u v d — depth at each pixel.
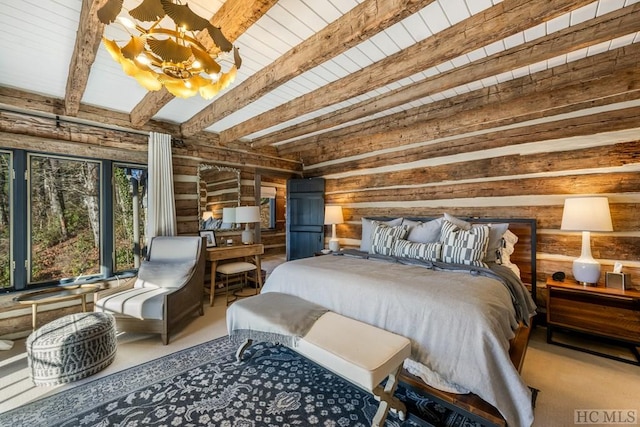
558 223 3.10
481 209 3.63
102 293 2.98
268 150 5.33
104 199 3.50
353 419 1.75
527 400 1.51
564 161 3.06
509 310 1.98
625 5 1.79
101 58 2.37
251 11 1.57
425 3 1.50
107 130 3.47
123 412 1.80
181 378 2.16
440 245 2.99
